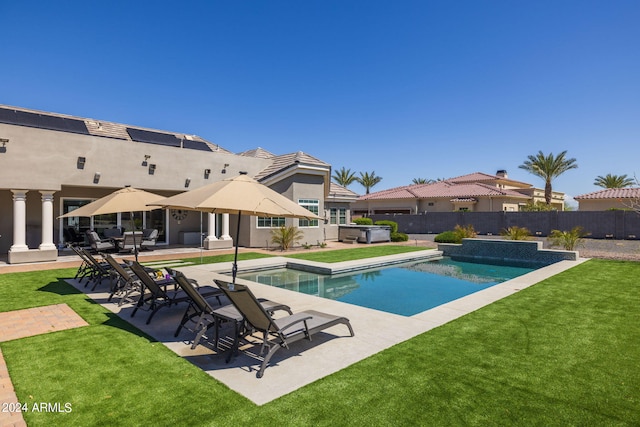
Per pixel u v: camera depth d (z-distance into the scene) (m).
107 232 19.98
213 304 8.15
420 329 6.56
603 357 5.21
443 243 21.98
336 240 29.22
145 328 6.76
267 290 10.06
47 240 15.81
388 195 47.66
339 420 3.60
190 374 4.73
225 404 3.93
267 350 5.57
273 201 6.45
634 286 10.22
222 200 6.05
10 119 17.50
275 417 3.66
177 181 19.81
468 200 40.75
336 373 4.72
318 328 5.59
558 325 6.73
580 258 16.25
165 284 8.12
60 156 16.05
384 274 14.75
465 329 6.52
